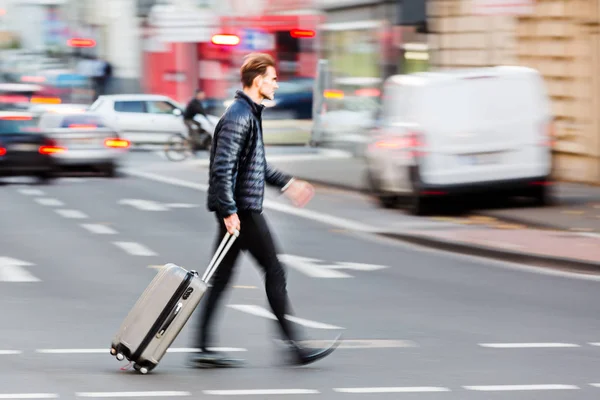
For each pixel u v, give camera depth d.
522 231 21.48
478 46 36.00
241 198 10.80
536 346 12.09
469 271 17.62
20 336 12.45
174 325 10.58
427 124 24.17
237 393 9.97
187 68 63.47
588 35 30.38
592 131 30.38
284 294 10.98
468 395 9.95
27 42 84.38
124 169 40.22
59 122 36.81
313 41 49.69
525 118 24.47
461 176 24.22
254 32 46.44
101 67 72.75
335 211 25.91
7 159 33.09
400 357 11.53
